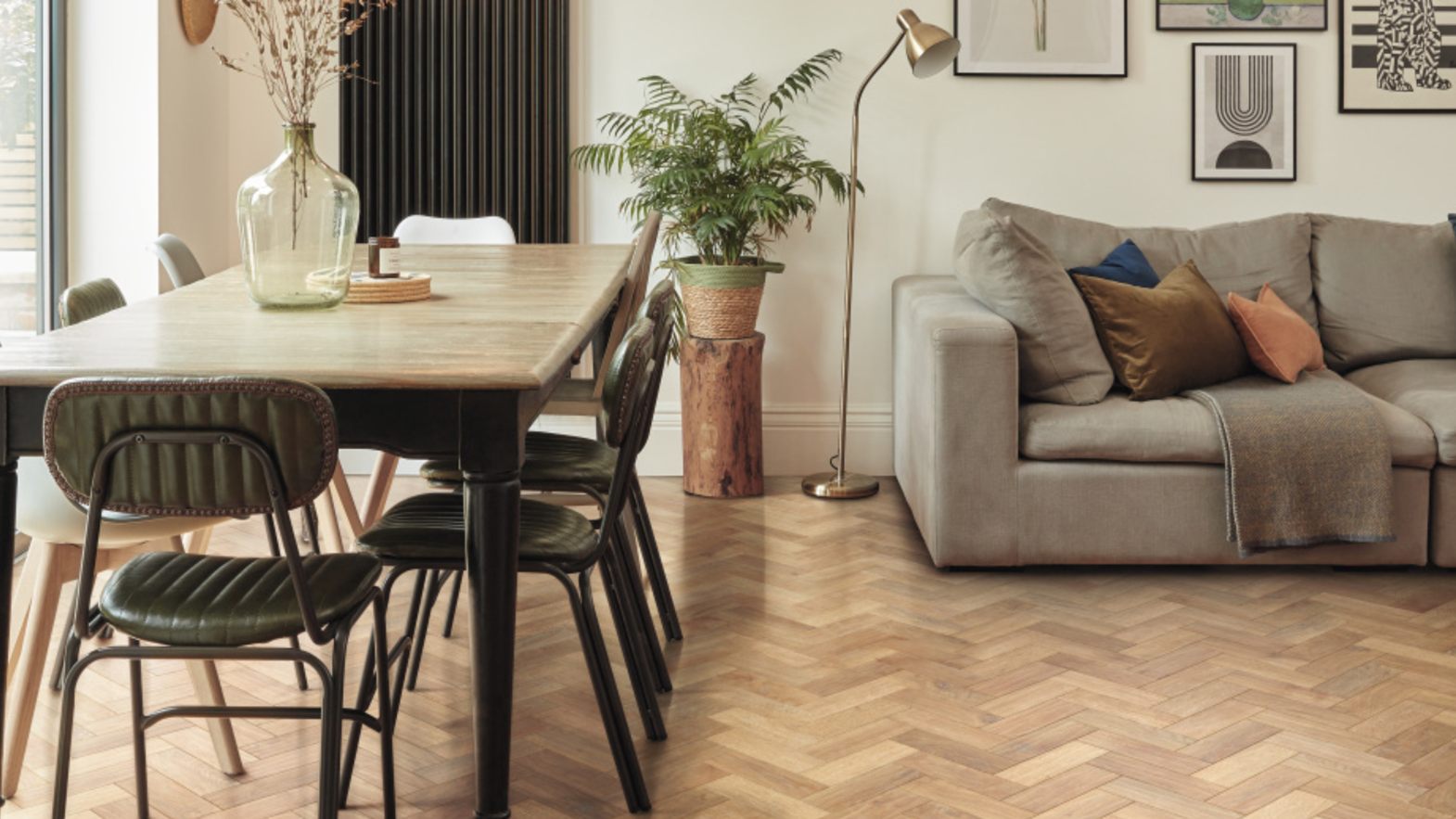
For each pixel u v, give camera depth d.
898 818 2.26
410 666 2.85
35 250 4.01
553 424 5.00
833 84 4.77
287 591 1.98
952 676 2.92
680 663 3.01
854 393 4.91
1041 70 4.71
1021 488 3.60
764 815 2.27
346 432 2.01
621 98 4.80
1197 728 2.63
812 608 3.38
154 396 1.73
